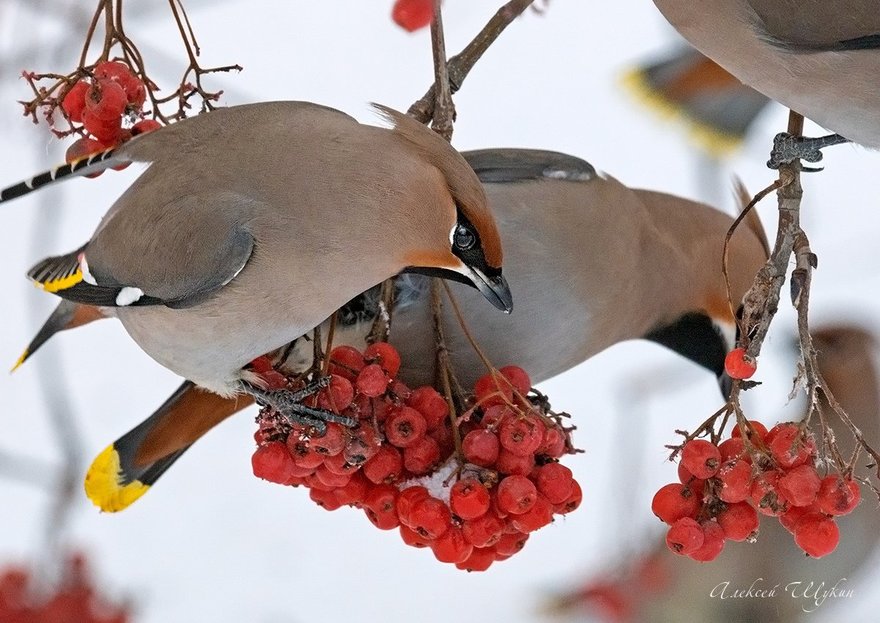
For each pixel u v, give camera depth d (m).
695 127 11.82
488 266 7.09
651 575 11.11
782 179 7.04
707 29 8.22
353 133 7.33
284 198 7.27
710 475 6.76
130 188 7.89
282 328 7.48
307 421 7.09
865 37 7.95
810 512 6.80
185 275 7.45
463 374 8.66
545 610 12.02
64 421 10.23
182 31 7.86
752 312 6.88
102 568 11.73
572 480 7.21
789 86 8.19
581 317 8.98
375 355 7.27
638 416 11.65
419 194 7.09
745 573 11.54
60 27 12.02
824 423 6.71
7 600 8.79
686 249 9.50
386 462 7.25
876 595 12.11
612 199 9.12
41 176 7.62
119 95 7.78
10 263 13.20
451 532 7.16
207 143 7.59
